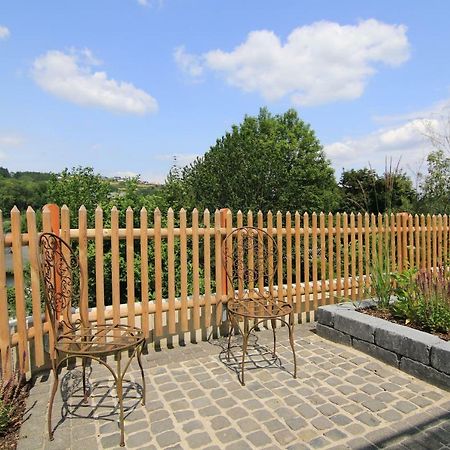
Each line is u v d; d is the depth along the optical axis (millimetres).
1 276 2871
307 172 21844
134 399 2920
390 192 5672
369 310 4352
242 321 4535
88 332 2898
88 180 6555
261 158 11422
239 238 4309
